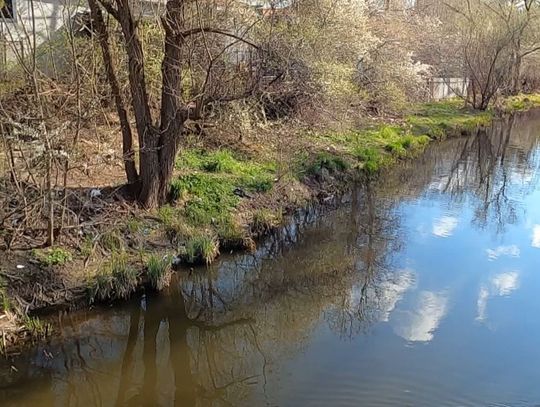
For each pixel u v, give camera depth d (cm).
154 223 838
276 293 806
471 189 1403
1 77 811
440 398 547
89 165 916
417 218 1152
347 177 1306
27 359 604
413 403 539
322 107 1439
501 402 542
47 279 684
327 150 1380
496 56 2514
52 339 636
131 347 671
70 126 820
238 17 1045
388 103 1931
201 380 608
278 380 586
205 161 1091
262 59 974
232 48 1062
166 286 744
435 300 770
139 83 829
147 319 725
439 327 693
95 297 693
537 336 675
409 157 1631
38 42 988
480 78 2588
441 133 1969
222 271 850
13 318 628
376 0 2227
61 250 725
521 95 3416
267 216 970
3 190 741
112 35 897
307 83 1277
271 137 1293
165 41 845
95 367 619
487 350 639
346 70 1495
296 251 955
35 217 737
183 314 753
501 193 1379
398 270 877
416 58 2466
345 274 863
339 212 1149
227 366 631
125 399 568
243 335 702
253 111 1287
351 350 636
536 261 921
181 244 825
